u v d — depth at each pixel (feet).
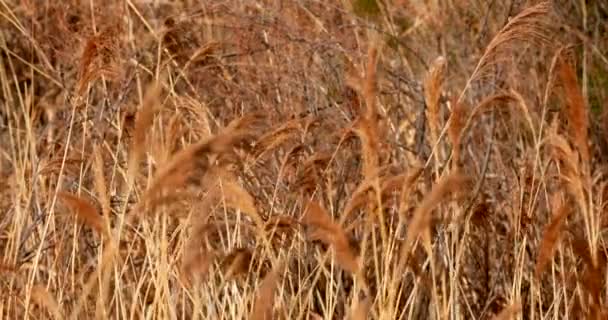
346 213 26.61
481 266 30.83
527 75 37.99
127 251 29.09
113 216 31.22
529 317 29.53
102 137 32.42
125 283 29.84
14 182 34.63
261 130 35.83
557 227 25.71
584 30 42.11
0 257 32.27
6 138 40.04
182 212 28.37
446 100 35.99
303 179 29.94
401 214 27.17
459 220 29.14
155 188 23.91
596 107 40.70
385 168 29.27
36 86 43.62
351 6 45.21
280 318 27.43
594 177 34.14
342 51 38.01
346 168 32.04
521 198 29.30
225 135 24.47
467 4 43.29
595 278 26.13
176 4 44.14
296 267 30.01
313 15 41.68
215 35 42.47
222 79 39.22
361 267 26.08
